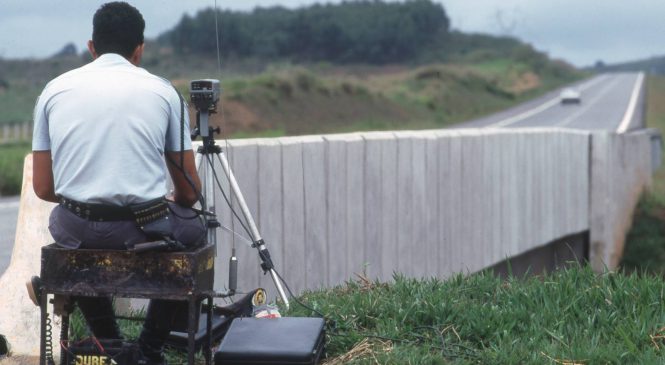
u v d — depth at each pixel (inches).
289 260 548.1
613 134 1259.8
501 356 313.9
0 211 1037.2
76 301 280.8
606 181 1203.2
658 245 1422.2
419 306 365.1
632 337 335.9
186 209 278.1
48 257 260.5
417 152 706.2
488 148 849.5
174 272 256.1
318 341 298.0
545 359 312.3
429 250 729.0
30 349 363.3
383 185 657.6
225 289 474.3
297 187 556.1
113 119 259.8
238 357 280.7
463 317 355.6
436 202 741.3
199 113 350.0
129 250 257.4
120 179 256.8
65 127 261.1
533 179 983.6
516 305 378.3
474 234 818.8
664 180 2139.5
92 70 268.1
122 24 272.8
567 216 1109.1
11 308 367.9
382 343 332.5
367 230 636.7
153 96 265.1
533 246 983.6
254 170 514.6
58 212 265.0
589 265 424.2
